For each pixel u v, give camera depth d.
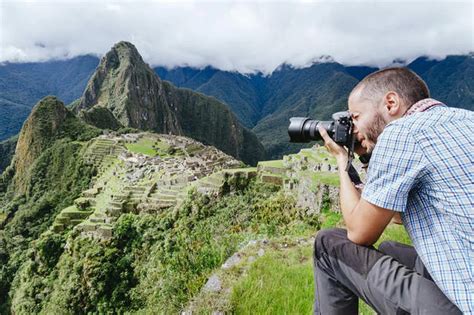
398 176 1.64
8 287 48.12
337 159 2.16
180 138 101.44
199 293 4.09
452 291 1.54
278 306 3.40
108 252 29.16
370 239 1.81
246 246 5.52
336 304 2.18
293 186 20.52
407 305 1.76
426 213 1.65
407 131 1.64
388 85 1.87
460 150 1.52
